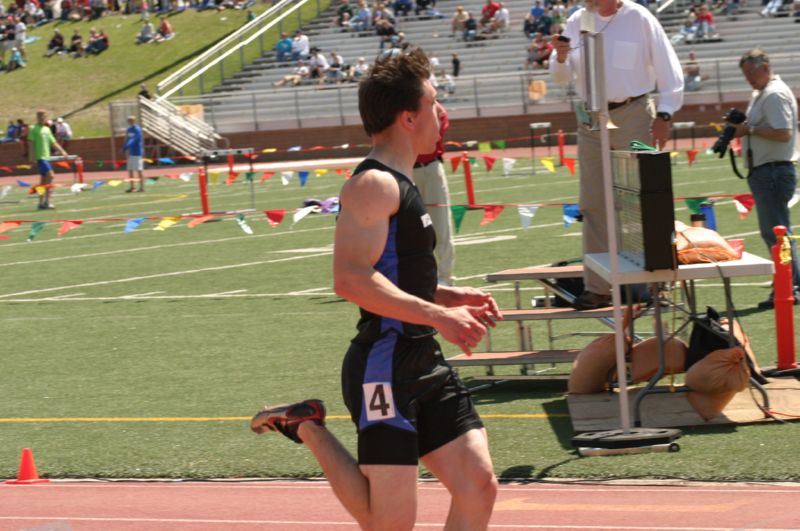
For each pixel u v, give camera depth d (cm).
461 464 1108
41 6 16612
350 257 1072
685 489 1574
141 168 8819
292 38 13800
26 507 1658
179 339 2995
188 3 15900
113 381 2528
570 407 2017
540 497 1573
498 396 2219
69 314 3531
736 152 7838
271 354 2720
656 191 1769
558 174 7900
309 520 1530
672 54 2219
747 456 1688
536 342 2750
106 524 1559
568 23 2289
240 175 9912
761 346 2467
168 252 4953
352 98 12094
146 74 14450
